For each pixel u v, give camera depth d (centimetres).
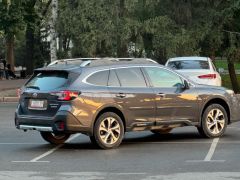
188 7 3366
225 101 1620
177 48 3341
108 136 1441
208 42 3422
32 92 1455
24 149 1470
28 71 5309
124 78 1478
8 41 5934
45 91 1427
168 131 1720
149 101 1493
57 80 1438
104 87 1439
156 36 3328
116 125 1449
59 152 1415
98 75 1445
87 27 3394
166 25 3334
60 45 3875
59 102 1397
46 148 1481
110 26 3331
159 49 3431
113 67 1472
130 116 1469
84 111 1397
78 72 1427
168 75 1549
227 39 3422
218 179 1058
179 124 1548
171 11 3381
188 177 1080
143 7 3331
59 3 3772
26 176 1112
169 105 1524
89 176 1105
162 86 1528
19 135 1741
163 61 3462
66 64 1499
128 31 3281
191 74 2531
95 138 1420
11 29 4353
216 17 3322
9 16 4284
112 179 1072
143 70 1513
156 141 1578
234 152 1369
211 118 1605
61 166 1219
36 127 1436
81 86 1411
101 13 3353
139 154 1363
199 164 1218
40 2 4950
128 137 1666
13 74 5222
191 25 3359
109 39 3347
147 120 1493
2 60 5109
